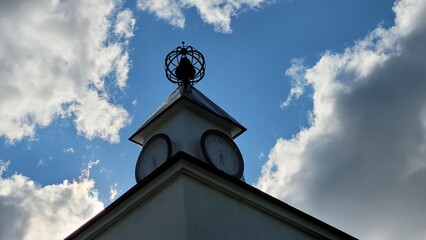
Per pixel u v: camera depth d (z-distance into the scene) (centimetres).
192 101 2336
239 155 2303
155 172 1808
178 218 1689
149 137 2433
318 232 2080
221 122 2438
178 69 2634
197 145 2223
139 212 1838
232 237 1781
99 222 1928
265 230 1914
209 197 1802
